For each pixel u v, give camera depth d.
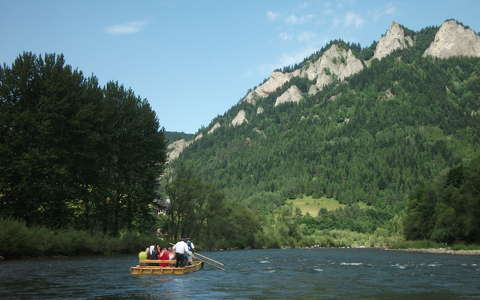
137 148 74.31
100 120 65.69
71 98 61.88
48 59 62.03
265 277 31.44
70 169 62.78
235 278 30.20
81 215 69.25
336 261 57.81
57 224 62.56
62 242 54.62
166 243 78.94
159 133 77.88
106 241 62.91
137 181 74.56
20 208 57.28
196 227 101.56
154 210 80.75
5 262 42.84
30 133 56.66
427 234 123.75
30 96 59.44
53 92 59.31
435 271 38.59
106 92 74.38
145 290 22.28
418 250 112.19
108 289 22.61
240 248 137.88
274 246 161.00
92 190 68.06
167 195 94.44
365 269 41.12
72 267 37.66
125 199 72.81
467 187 103.94
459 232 105.44
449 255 82.25
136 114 75.00
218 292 21.89
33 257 50.09
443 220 108.00
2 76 58.19
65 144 61.12
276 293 21.78
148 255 37.28
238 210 143.12
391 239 183.12
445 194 114.69
